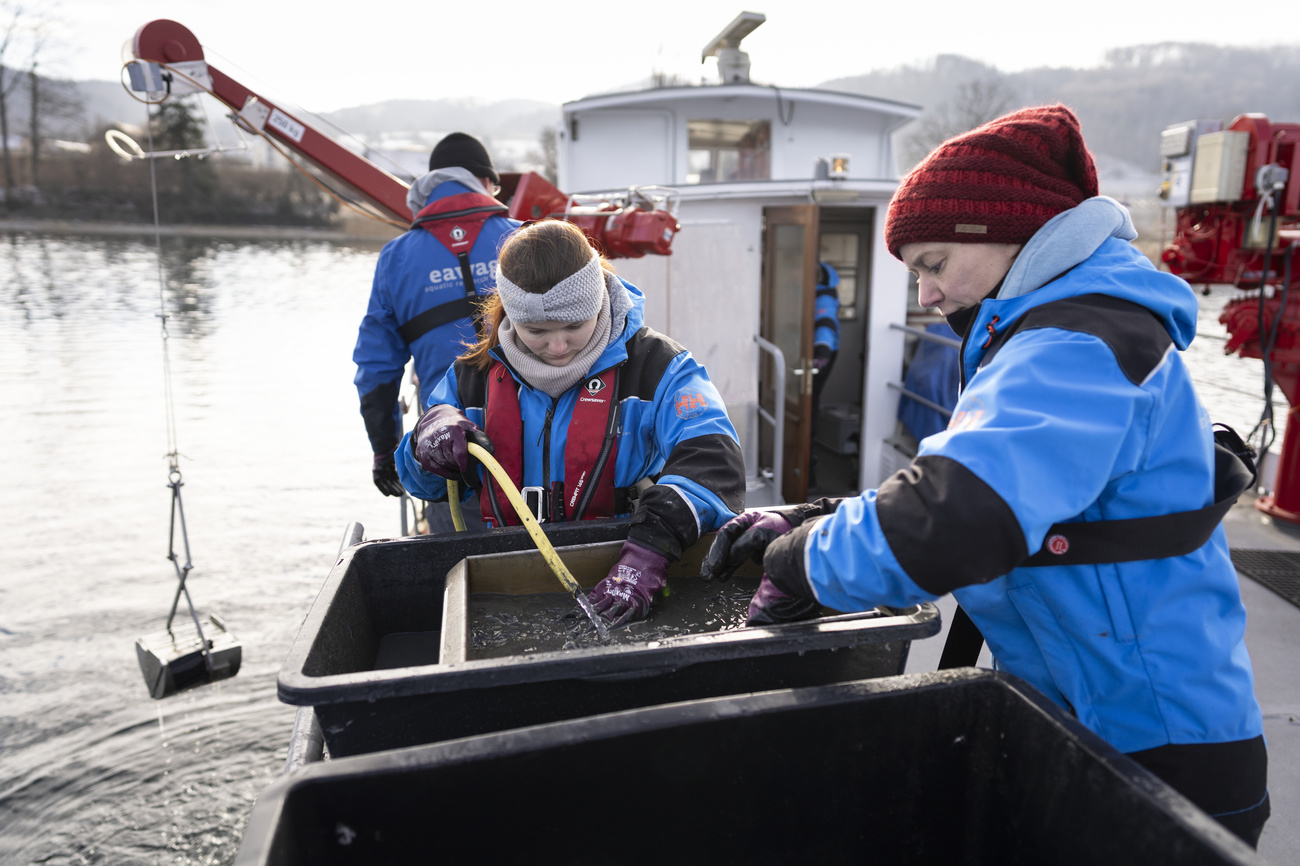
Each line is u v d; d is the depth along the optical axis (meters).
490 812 0.74
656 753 0.76
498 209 2.38
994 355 0.90
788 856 0.84
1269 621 2.81
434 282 2.34
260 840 0.63
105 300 18.77
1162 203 3.79
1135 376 0.80
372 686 0.84
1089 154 0.93
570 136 5.46
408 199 2.50
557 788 0.75
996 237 0.91
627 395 1.41
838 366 6.03
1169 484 0.86
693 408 1.36
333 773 0.70
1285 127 3.38
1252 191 3.39
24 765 3.93
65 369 11.92
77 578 5.74
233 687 4.56
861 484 5.18
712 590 1.31
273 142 3.48
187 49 3.23
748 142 5.54
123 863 3.39
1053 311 0.85
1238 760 0.91
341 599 1.11
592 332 1.36
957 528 0.74
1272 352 3.59
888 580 0.79
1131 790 0.69
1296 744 2.14
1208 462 0.88
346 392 11.07
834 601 0.86
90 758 3.97
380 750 0.89
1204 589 0.90
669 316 4.07
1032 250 0.90
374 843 0.72
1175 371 0.85
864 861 0.87
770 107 5.40
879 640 0.95
